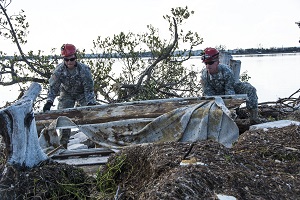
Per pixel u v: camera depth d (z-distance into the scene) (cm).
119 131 598
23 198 371
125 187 391
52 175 392
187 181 313
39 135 619
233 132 569
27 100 407
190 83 1216
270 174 357
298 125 529
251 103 717
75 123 614
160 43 1137
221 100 625
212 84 724
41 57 1064
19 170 387
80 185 403
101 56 1088
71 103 744
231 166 356
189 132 577
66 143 663
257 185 331
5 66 1064
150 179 360
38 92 428
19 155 390
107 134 600
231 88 711
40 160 409
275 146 444
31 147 403
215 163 357
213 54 704
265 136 484
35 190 376
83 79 721
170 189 307
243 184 327
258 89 2192
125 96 1130
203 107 587
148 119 598
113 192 390
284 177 355
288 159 416
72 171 410
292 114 874
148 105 631
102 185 408
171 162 361
